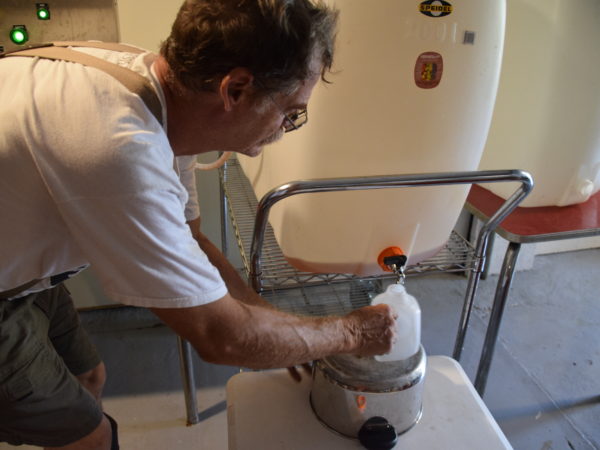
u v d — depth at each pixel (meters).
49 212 0.61
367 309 0.79
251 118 0.63
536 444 1.45
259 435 0.81
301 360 0.71
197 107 0.62
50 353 0.87
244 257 1.12
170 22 1.46
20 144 0.55
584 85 1.11
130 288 0.60
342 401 0.78
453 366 0.96
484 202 1.32
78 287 1.90
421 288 2.16
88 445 0.92
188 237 0.62
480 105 0.85
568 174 1.22
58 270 0.70
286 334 0.69
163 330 1.90
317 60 0.60
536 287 2.16
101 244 0.58
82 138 0.53
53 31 1.31
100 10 1.32
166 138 0.61
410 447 0.79
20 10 1.27
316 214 0.90
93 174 0.53
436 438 0.80
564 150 1.19
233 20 0.53
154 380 1.68
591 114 1.14
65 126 0.54
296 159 0.88
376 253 0.97
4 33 1.28
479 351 1.81
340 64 0.76
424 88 0.79
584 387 1.66
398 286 0.84
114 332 1.88
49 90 0.56
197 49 0.55
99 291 1.93
